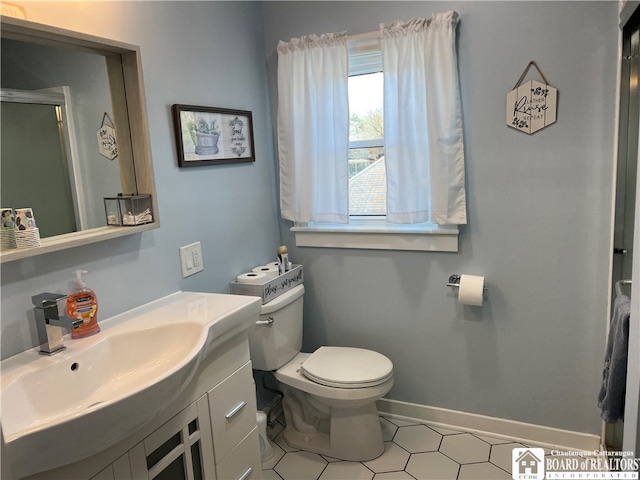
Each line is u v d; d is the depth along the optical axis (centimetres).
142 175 161
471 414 232
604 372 155
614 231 183
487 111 204
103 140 152
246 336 167
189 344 143
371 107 232
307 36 224
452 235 217
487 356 223
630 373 121
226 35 212
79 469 107
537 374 216
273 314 214
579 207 196
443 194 208
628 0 157
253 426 172
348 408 211
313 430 234
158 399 112
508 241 210
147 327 147
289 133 235
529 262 208
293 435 233
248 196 231
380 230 231
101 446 104
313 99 229
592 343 204
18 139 129
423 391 241
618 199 180
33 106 132
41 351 129
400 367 243
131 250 165
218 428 153
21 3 129
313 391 207
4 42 125
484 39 199
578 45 186
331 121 227
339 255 246
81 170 145
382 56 212
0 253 118
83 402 128
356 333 249
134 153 161
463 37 203
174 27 183
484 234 213
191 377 126
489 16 197
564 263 202
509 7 194
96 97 150
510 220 208
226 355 156
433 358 235
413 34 204
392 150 217
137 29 166
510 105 199
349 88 235
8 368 120
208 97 202
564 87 190
